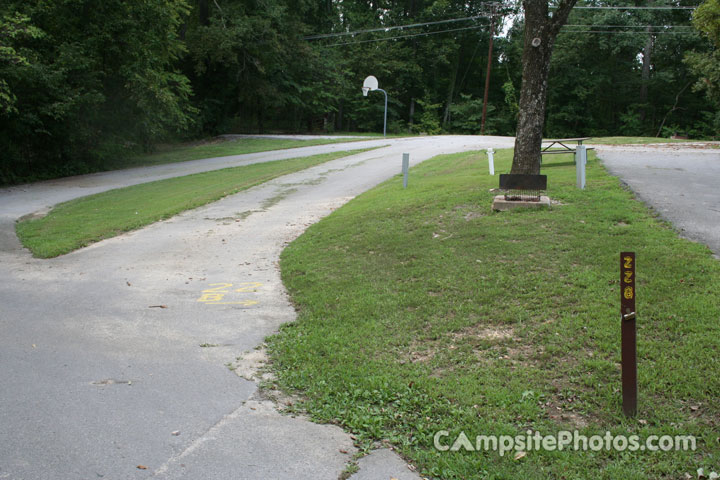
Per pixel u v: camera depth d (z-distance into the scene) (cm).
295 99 4462
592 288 605
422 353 517
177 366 519
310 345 553
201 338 596
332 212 1315
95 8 2480
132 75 2586
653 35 4894
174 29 3019
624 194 1018
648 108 5162
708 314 509
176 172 2514
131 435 388
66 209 1686
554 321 546
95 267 955
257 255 1000
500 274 684
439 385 449
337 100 5156
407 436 386
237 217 1388
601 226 817
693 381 412
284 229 1208
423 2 5900
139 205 1688
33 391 461
